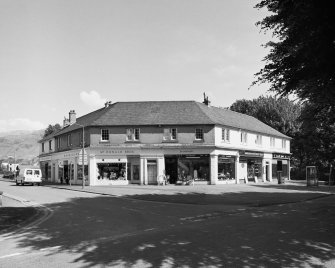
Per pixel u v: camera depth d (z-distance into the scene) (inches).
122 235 480.4
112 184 1728.6
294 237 455.5
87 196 1181.7
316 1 481.4
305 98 776.3
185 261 340.2
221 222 597.9
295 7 517.3
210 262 336.5
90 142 1753.2
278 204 940.6
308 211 754.2
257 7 603.5
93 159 1740.9
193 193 1255.5
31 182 1843.0
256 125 2149.4
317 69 558.9
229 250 383.6
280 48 616.4
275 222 591.5
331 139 2011.6
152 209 813.2
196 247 398.3
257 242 424.8
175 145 1708.9
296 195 1173.1
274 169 2178.9
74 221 620.1
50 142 2388.0
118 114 1788.9
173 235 473.7
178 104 1830.7
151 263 333.7
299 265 327.0
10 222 609.3
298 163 2493.8
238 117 2089.1
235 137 1857.8
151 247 399.9
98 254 370.3
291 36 565.9
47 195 1219.2
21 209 792.3
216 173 1705.2
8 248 408.5
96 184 1728.6
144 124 1718.8
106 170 1745.8
